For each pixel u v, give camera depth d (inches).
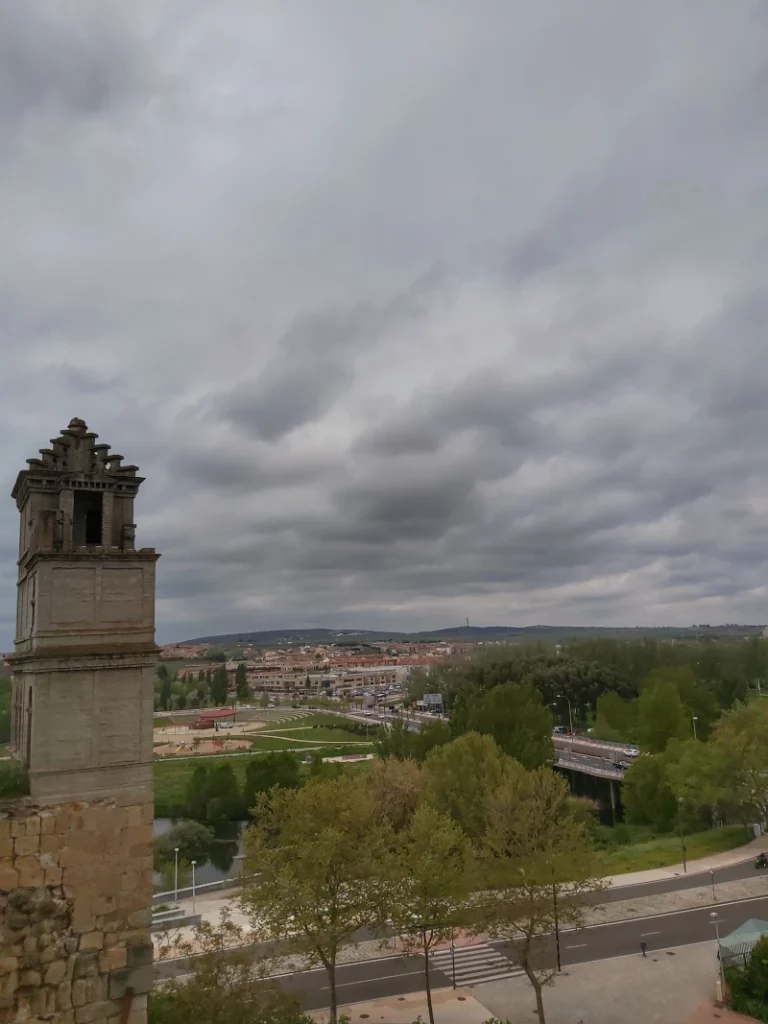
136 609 876.6
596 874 2234.3
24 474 892.6
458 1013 1699.1
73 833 810.8
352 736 7751.0
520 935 2153.1
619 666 7121.1
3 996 761.0
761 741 3245.6
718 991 1733.5
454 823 2284.7
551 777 2226.9
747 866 2783.0
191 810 4168.3
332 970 1573.6
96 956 802.2
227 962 1185.4
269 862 1657.2
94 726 836.6
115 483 900.0
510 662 7372.1
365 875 1619.1
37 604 829.8
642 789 3565.5
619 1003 1732.3
